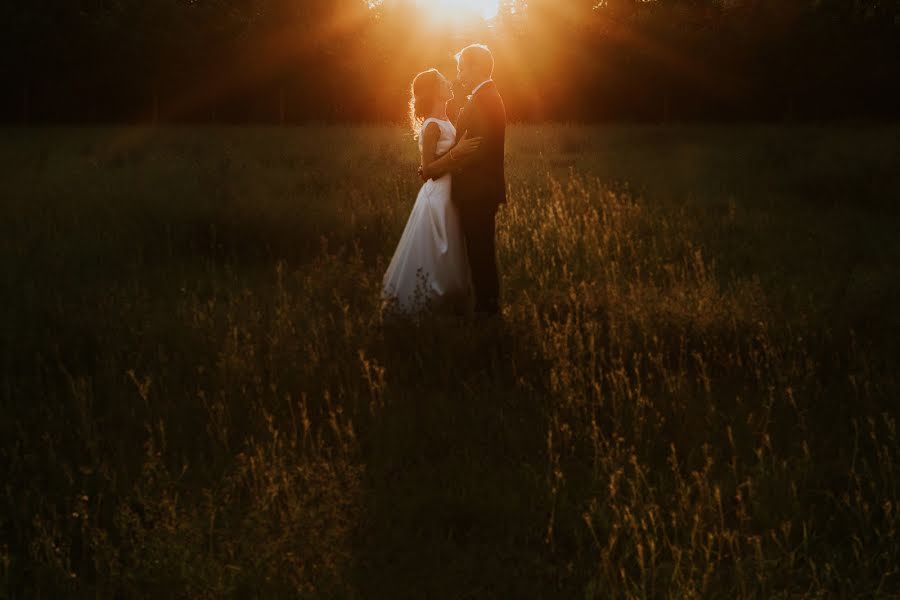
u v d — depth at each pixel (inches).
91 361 182.4
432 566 108.5
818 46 1464.1
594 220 327.0
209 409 149.3
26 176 474.9
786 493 121.7
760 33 1496.1
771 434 142.6
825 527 117.0
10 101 1572.3
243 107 1640.0
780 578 104.6
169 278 256.2
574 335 184.5
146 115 1631.4
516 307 213.8
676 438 140.6
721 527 114.3
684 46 1519.4
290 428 146.3
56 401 156.4
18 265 256.5
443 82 218.4
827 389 160.2
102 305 214.7
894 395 155.3
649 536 107.1
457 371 170.1
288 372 167.0
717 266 272.5
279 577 101.1
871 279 234.5
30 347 184.5
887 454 126.9
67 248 284.0
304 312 207.6
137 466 132.0
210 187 432.5
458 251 213.2
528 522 118.7
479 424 147.5
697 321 189.8
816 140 792.3
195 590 99.4
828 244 303.0
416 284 211.0
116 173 501.0
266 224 324.5
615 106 1560.0
